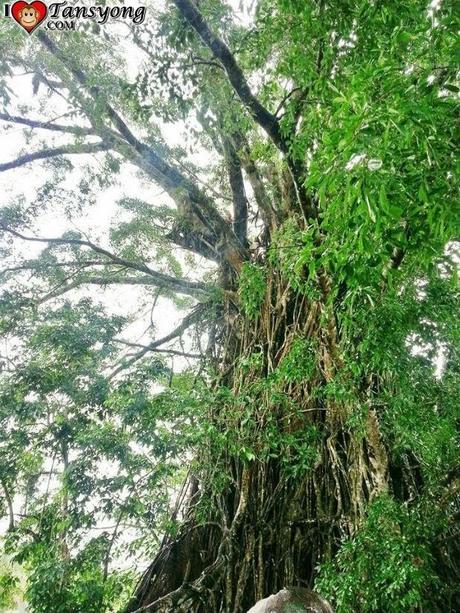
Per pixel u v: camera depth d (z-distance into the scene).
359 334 4.29
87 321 7.92
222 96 6.48
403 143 1.95
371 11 3.26
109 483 5.96
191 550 6.89
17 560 6.05
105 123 9.43
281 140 5.31
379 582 3.68
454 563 5.22
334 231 2.64
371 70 2.01
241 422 6.24
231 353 8.70
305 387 6.70
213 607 5.82
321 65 4.14
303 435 6.20
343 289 4.48
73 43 7.90
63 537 6.00
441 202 2.01
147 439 6.12
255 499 6.66
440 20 2.54
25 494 7.02
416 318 4.20
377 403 4.63
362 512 5.03
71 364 7.37
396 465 5.40
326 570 4.24
